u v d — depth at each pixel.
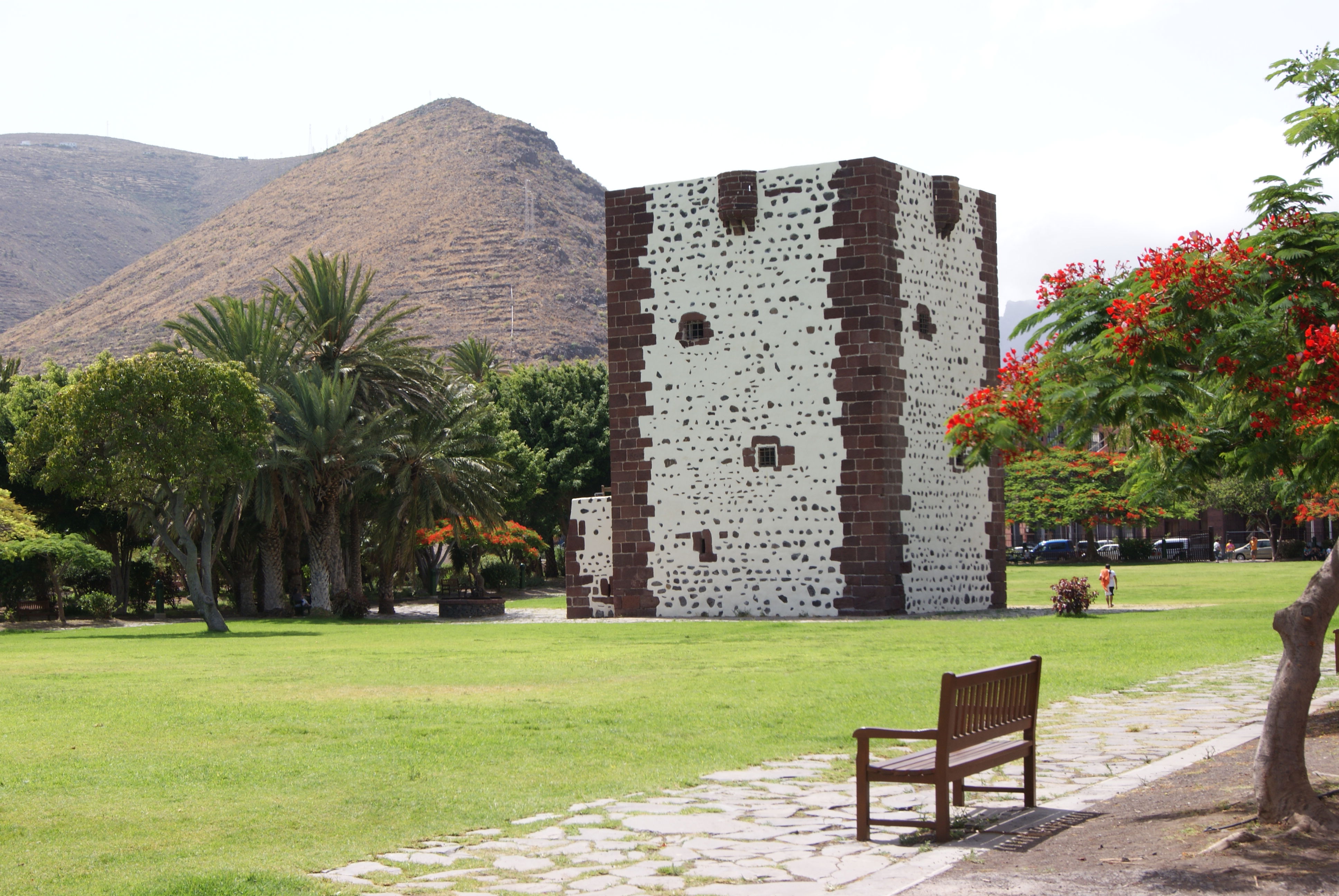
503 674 22.77
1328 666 20.19
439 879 8.88
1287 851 8.92
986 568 42.47
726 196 40.44
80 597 57.00
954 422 11.87
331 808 11.31
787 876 8.80
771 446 40.22
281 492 54.34
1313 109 13.16
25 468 43.06
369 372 57.97
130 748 14.66
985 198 43.66
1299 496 17.14
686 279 41.50
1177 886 8.19
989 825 10.19
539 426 84.88
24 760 13.88
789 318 40.09
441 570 83.56
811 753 13.86
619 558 42.19
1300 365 10.48
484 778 12.62
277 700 19.05
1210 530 103.25
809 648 26.97
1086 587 36.88
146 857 9.70
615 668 23.72
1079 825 10.09
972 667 21.88
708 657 25.67
